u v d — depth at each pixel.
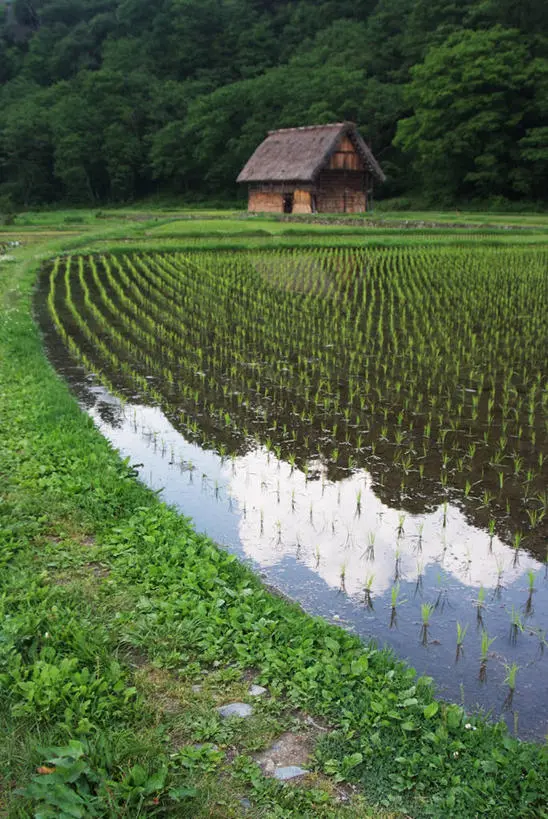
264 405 10.66
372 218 39.94
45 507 6.57
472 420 9.89
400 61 72.38
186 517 6.94
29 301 18.23
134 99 84.81
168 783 3.51
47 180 86.25
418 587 6.06
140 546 6.05
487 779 3.69
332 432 9.54
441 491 7.81
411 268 22.88
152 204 76.94
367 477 8.18
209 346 14.23
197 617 4.97
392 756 3.86
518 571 6.30
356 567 6.36
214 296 19.23
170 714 4.08
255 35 89.50
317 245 28.45
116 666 4.31
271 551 6.61
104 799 3.36
